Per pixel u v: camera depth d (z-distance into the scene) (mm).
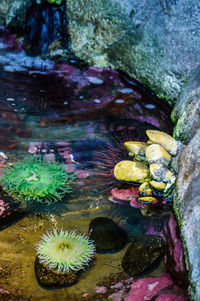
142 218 1093
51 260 969
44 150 1279
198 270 903
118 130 1357
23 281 946
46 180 1156
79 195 1149
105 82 1616
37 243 1023
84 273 964
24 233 1043
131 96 1531
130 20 1501
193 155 1095
